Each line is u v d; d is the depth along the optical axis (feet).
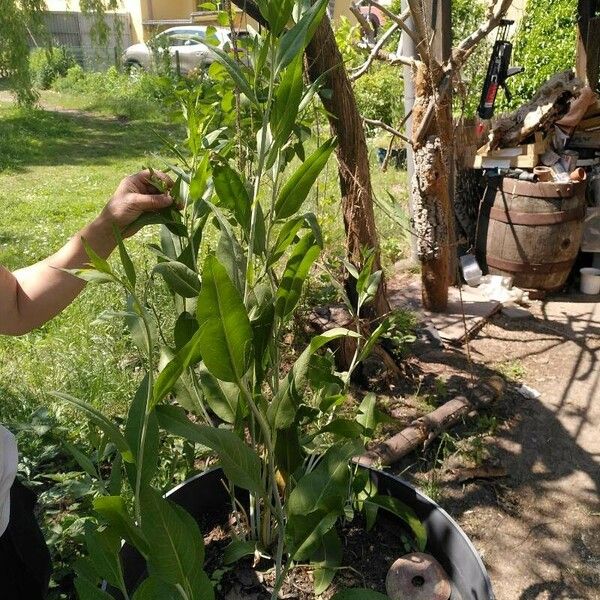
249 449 4.06
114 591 4.74
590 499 8.10
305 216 4.33
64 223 20.25
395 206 9.00
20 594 4.45
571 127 13.78
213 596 3.54
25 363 10.69
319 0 3.92
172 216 4.56
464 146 14.05
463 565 4.96
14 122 37.73
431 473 8.38
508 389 10.27
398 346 10.42
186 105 6.18
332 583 5.16
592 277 13.85
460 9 21.53
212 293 3.28
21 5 33.96
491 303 12.98
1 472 4.11
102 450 4.96
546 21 25.40
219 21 7.06
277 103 4.09
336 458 4.19
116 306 11.96
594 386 10.40
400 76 25.90
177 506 3.78
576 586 6.92
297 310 10.36
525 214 13.08
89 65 59.26
